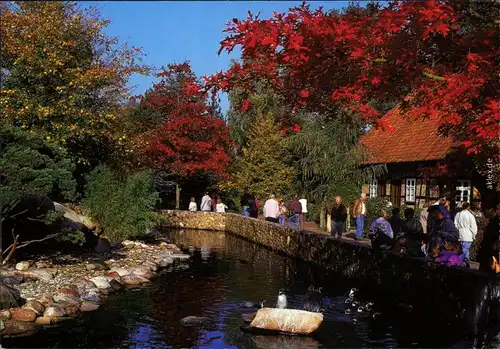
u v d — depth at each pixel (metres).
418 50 7.02
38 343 7.34
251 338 7.82
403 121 23.91
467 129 6.93
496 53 6.85
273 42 6.34
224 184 30.52
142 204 16.75
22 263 11.25
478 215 15.35
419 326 8.45
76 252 13.92
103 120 15.34
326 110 8.27
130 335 7.87
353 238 18.23
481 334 7.42
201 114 27.41
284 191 28.55
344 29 6.25
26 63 14.41
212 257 16.31
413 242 10.62
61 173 10.82
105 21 17.09
